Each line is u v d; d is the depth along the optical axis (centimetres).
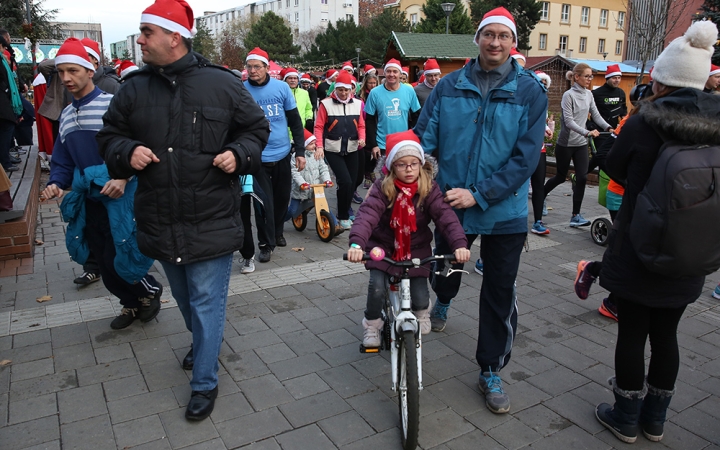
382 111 731
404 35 2692
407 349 285
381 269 338
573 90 732
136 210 315
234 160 304
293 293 514
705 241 253
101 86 453
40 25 3528
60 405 336
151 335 427
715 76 557
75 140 406
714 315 469
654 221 258
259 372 376
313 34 9525
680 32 1945
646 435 311
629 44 3434
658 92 288
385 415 329
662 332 298
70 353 398
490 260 340
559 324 454
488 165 331
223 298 332
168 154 302
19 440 303
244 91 320
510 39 321
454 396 350
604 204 651
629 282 284
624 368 299
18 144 1089
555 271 580
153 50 292
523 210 335
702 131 252
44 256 613
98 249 423
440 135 348
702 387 361
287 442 304
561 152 750
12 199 639
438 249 401
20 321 448
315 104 1775
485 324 345
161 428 315
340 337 428
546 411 335
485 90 333
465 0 4922
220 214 317
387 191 325
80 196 410
